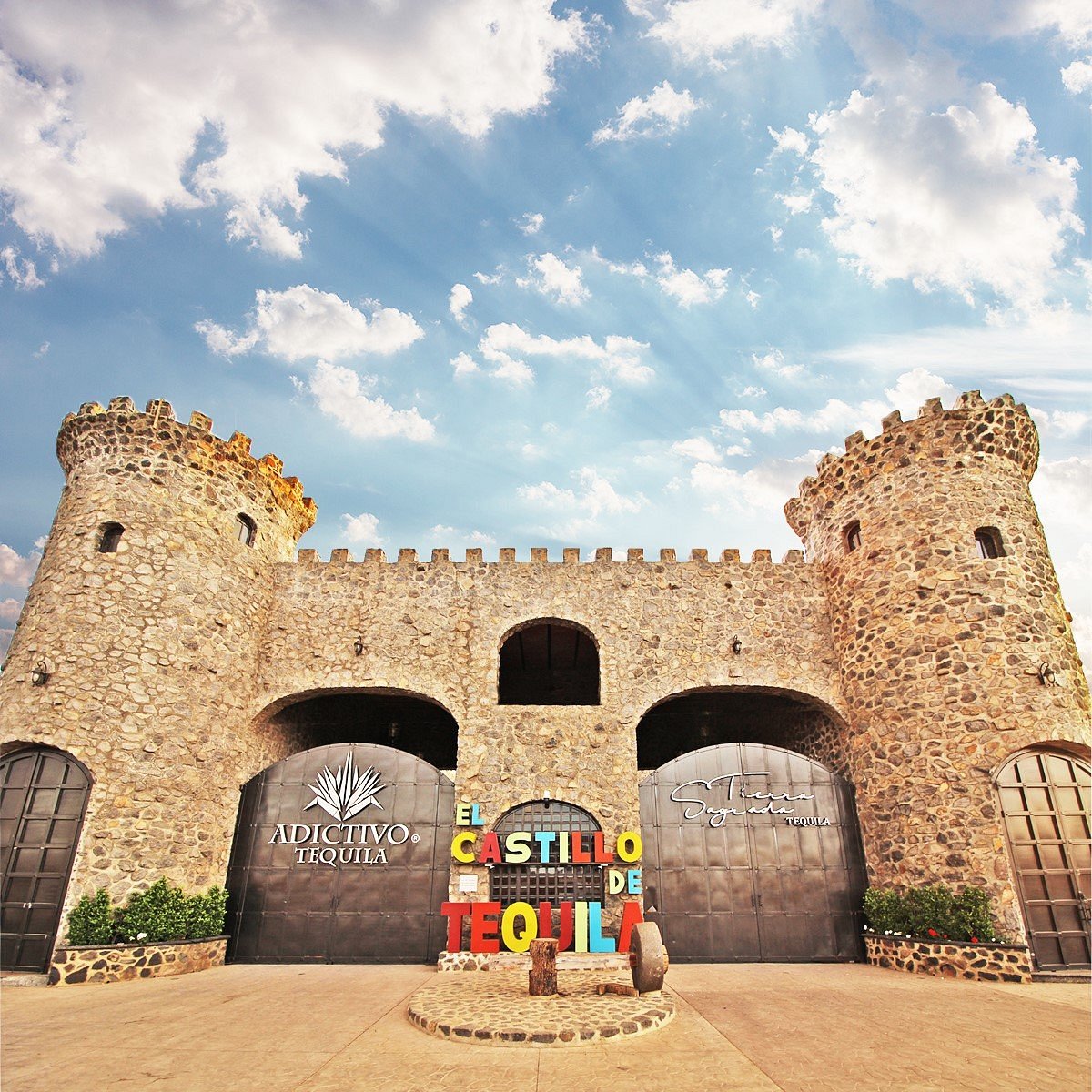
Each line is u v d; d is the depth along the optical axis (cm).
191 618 1631
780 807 1658
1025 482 1741
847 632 1756
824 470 1917
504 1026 892
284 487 2027
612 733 1697
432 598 1850
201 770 1570
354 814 1653
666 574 1875
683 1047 850
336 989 1223
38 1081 740
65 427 1722
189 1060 809
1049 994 1166
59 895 1350
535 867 1573
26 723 1430
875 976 1351
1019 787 1423
